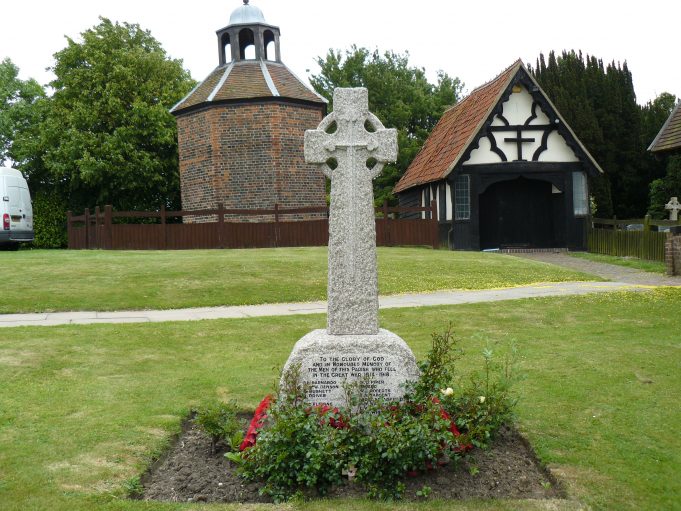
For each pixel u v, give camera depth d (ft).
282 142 81.61
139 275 47.80
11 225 81.41
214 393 20.89
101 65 120.16
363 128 18.13
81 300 40.34
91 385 21.65
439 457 15.60
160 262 53.88
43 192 125.49
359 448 14.97
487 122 81.20
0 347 26.68
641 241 70.90
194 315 36.37
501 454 16.47
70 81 120.88
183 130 85.56
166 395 20.62
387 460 14.70
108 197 124.47
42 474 14.69
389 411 15.80
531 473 15.43
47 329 30.81
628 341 27.66
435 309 36.52
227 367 24.21
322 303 41.32
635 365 23.76
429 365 17.43
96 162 113.09
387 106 140.67
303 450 14.62
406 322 32.73
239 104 81.30
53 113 123.13
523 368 23.47
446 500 13.96
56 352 25.96
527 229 88.33
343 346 17.16
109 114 119.96
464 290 46.16
